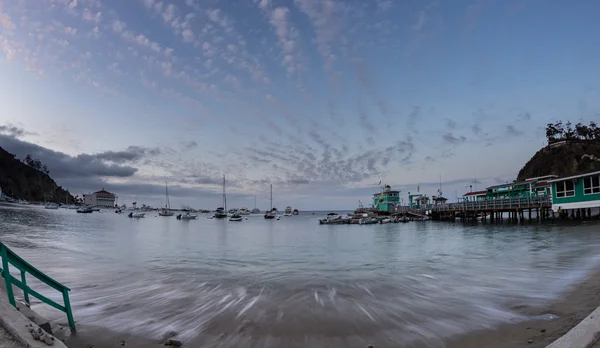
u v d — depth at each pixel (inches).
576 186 1481.3
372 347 268.7
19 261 255.3
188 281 521.7
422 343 276.2
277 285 494.0
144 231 1894.7
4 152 6717.5
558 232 1290.6
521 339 270.8
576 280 467.5
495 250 873.5
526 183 2308.1
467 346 266.5
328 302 400.5
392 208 3595.0
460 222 2578.7
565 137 4163.4
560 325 293.7
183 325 320.5
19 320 203.8
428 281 513.7
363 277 552.1
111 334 292.8
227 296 430.9
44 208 5600.4
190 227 2561.5
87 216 3914.9
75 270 596.7
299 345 274.7
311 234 1798.7
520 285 464.1
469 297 413.4
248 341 282.5
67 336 283.6
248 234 1807.3
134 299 413.7
